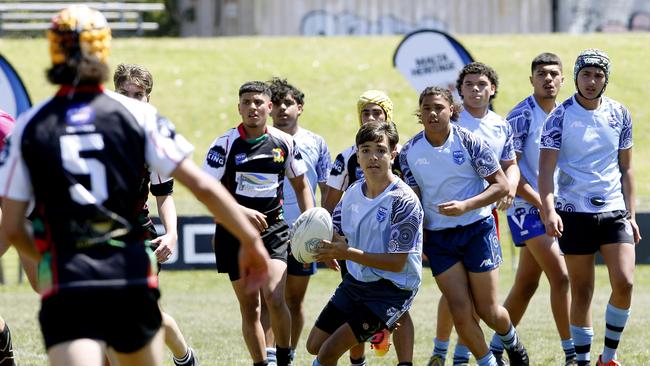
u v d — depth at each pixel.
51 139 13.29
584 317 25.23
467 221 23.12
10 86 36.78
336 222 22.30
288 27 107.81
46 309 13.28
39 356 28.11
